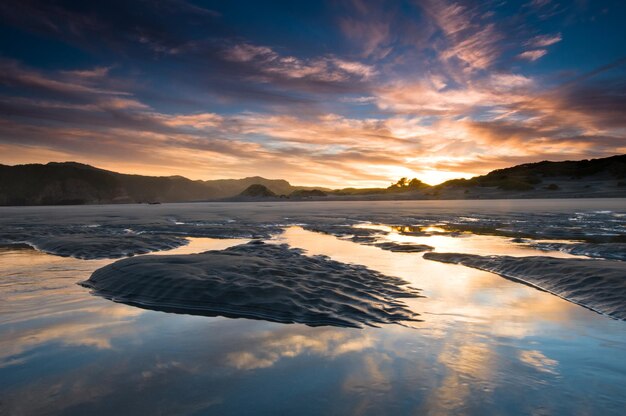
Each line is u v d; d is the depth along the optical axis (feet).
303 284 27.76
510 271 35.50
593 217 120.78
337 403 11.40
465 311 22.88
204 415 10.71
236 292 25.02
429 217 135.44
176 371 13.74
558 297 26.55
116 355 15.34
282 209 248.52
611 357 15.38
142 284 27.17
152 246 57.41
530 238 68.39
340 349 16.22
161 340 17.35
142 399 11.66
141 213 198.90
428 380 13.02
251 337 17.92
